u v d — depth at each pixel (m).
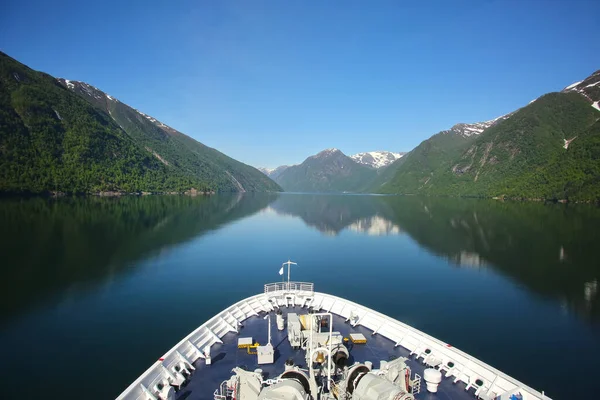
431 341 23.47
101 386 30.66
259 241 111.38
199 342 23.67
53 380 31.45
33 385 30.69
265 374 20.84
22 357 35.81
